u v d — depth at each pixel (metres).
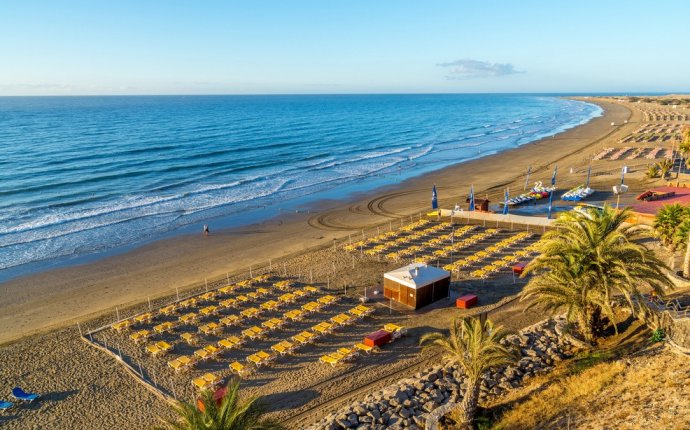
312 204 57.03
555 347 23.42
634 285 21.08
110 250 42.09
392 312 29.14
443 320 27.88
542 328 25.50
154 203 56.72
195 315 29.20
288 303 30.70
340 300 30.98
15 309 31.42
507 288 31.78
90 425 20.03
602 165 70.12
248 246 42.97
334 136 124.06
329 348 25.42
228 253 41.31
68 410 21.03
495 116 197.25
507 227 44.31
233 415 12.59
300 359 24.48
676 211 29.08
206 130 134.75
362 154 94.38
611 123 127.94
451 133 131.88
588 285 21.34
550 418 16.72
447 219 47.69
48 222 48.97
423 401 19.89
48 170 72.31
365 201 57.66
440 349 24.80
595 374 19.31
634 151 79.44
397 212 52.12
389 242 41.69
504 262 35.25
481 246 39.75
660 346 20.28
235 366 23.20
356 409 19.52
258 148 99.81
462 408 18.06
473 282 32.91
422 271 30.70
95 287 34.75
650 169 58.62
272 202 58.16
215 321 28.81
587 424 15.55
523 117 186.62
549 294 22.23
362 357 24.44
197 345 26.28
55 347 26.28
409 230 44.88
